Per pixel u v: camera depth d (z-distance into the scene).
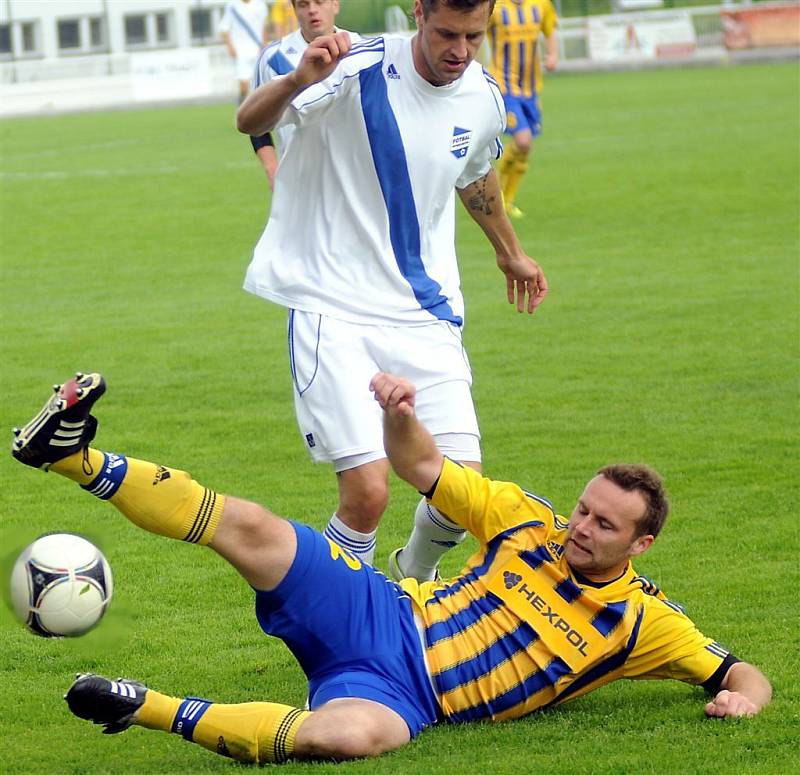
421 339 17.72
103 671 16.73
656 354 34.09
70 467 13.06
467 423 17.66
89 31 165.62
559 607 14.51
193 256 50.34
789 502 23.06
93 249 52.31
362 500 16.92
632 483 14.23
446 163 17.70
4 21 159.12
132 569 20.56
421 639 14.34
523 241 51.09
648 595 14.96
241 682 16.38
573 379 32.03
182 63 135.88
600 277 43.94
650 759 13.32
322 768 13.07
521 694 14.42
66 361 34.72
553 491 24.00
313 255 17.72
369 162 17.44
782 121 87.50
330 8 24.64
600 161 73.38
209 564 20.88
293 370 17.58
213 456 26.67
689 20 141.25
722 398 30.03
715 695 15.10
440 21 16.53
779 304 39.06
